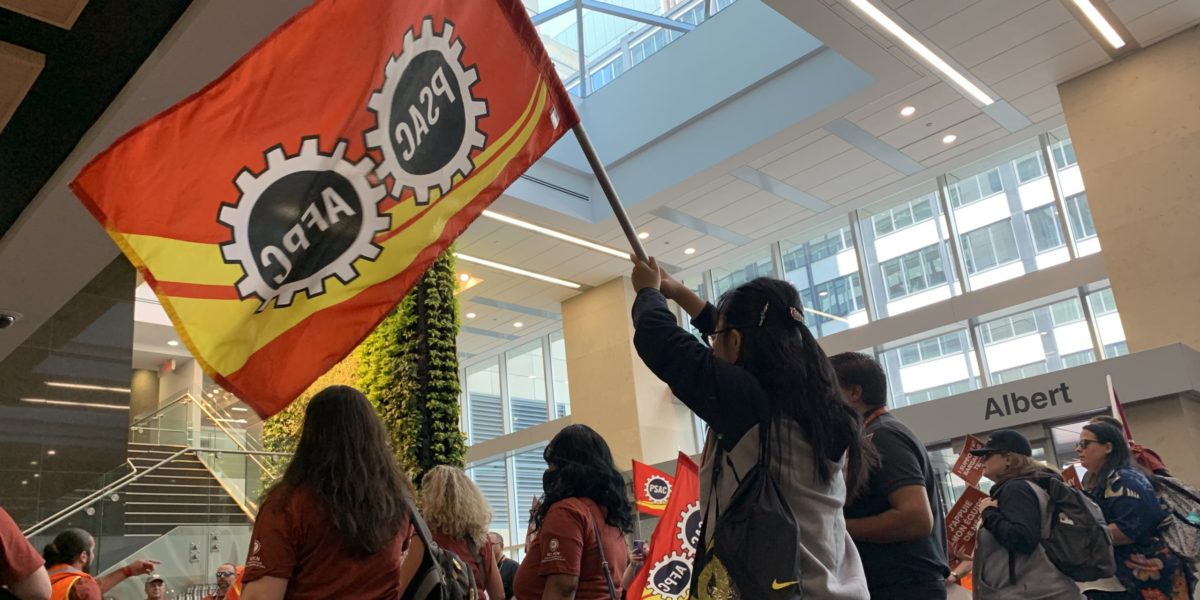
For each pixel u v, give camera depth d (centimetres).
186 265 194
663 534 393
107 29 495
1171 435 1000
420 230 212
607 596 276
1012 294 1309
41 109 552
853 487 179
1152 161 1109
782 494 157
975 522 396
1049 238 1359
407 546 244
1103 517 314
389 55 217
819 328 1599
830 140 1281
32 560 247
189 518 1106
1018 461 318
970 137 1320
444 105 221
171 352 2211
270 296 199
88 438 973
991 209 1428
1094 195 1151
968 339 1406
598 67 1488
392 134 215
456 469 338
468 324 1986
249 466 1138
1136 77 1130
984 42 1070
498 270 1653
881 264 1539
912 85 1158
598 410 1727
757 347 172
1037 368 1330
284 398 194
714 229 1557
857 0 970
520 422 2119
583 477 288
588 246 1559
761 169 1352
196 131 201
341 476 190
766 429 163
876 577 220
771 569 147
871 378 253
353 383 808
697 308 202
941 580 225
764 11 1273
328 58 212
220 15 480
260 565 179
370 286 205
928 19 1012
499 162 223
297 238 204
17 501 916
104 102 554
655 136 1380
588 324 1786
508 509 2044
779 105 1233
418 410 738
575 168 1443
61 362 983
